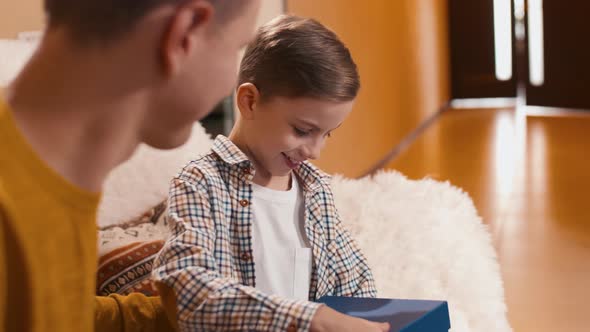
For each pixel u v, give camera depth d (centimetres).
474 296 152
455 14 754
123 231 133
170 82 54
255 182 107
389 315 85
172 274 86
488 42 750
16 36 157
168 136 59
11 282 50
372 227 157
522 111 692
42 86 51
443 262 153
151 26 51
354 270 115
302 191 112
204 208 98
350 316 80
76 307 55
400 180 175
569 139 545
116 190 143
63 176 53
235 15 55
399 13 532
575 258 297
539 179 427
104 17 50
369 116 450
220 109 255
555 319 245
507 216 356
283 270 107
